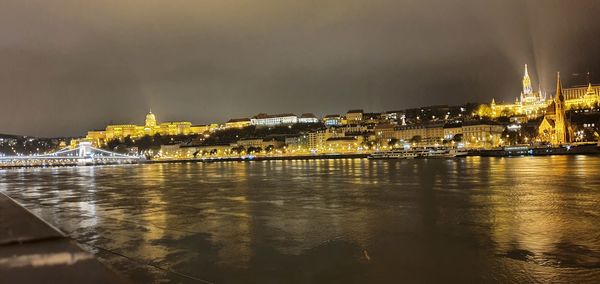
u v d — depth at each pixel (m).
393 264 25.61
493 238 31.03
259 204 51.78
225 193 66.38
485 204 47.09
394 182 77.38
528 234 32.00
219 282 23.14
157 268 25.62
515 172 93.06
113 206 52.72
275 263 26.27
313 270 24.89
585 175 80.88
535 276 23.00
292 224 37.97
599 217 38.16
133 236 34.16
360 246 29.80
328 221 39.12
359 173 106.38
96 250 29.97
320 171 122.31
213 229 36.38
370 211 44.28
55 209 51.03
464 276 23.31
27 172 177.12
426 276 23.48
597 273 23.17
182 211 47.03
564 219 37.47
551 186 63.47
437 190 62.03
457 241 30.44
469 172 97.56
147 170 180.00
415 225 36.34
